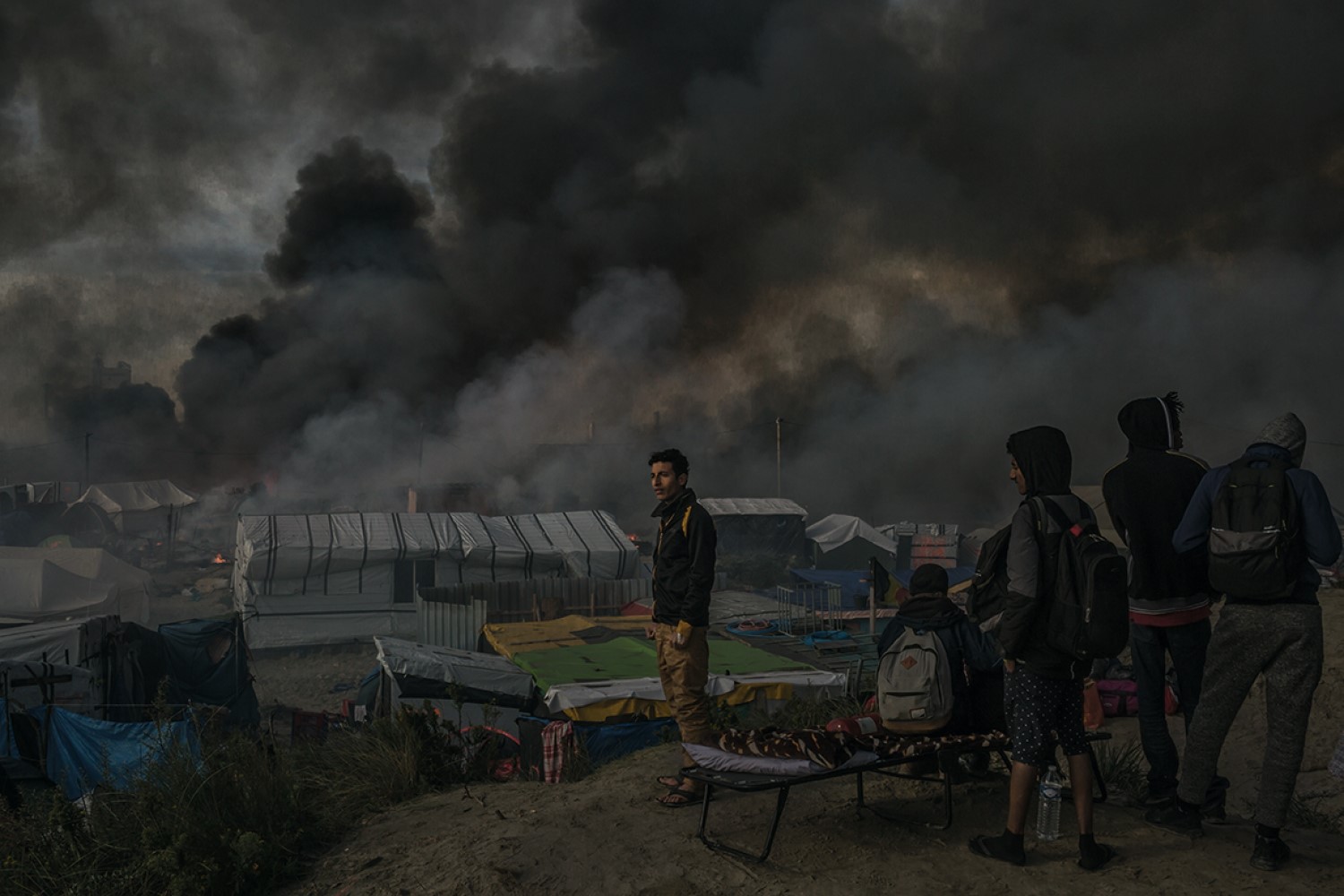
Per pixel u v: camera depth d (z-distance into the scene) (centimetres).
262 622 2908
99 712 1510
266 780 495
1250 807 567
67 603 2484
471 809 493
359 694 1666
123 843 443
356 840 466
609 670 1650
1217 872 347
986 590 381
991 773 478
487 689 1579
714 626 2395
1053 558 345
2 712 836
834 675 1549
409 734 590
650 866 374
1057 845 380
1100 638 333
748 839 397
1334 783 634
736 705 1457
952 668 421
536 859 389
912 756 395
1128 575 411
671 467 434
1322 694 780
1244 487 348
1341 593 1151
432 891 375
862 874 356
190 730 547
